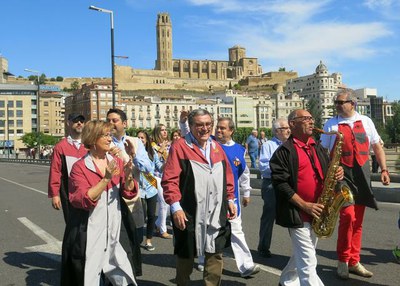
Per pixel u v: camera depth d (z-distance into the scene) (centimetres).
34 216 1152
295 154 443
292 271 479
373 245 736
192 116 468
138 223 597
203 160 463
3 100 13038
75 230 429
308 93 17688
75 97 13888
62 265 434
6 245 809
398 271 590
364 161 562
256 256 682
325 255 679
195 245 459
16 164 5400
